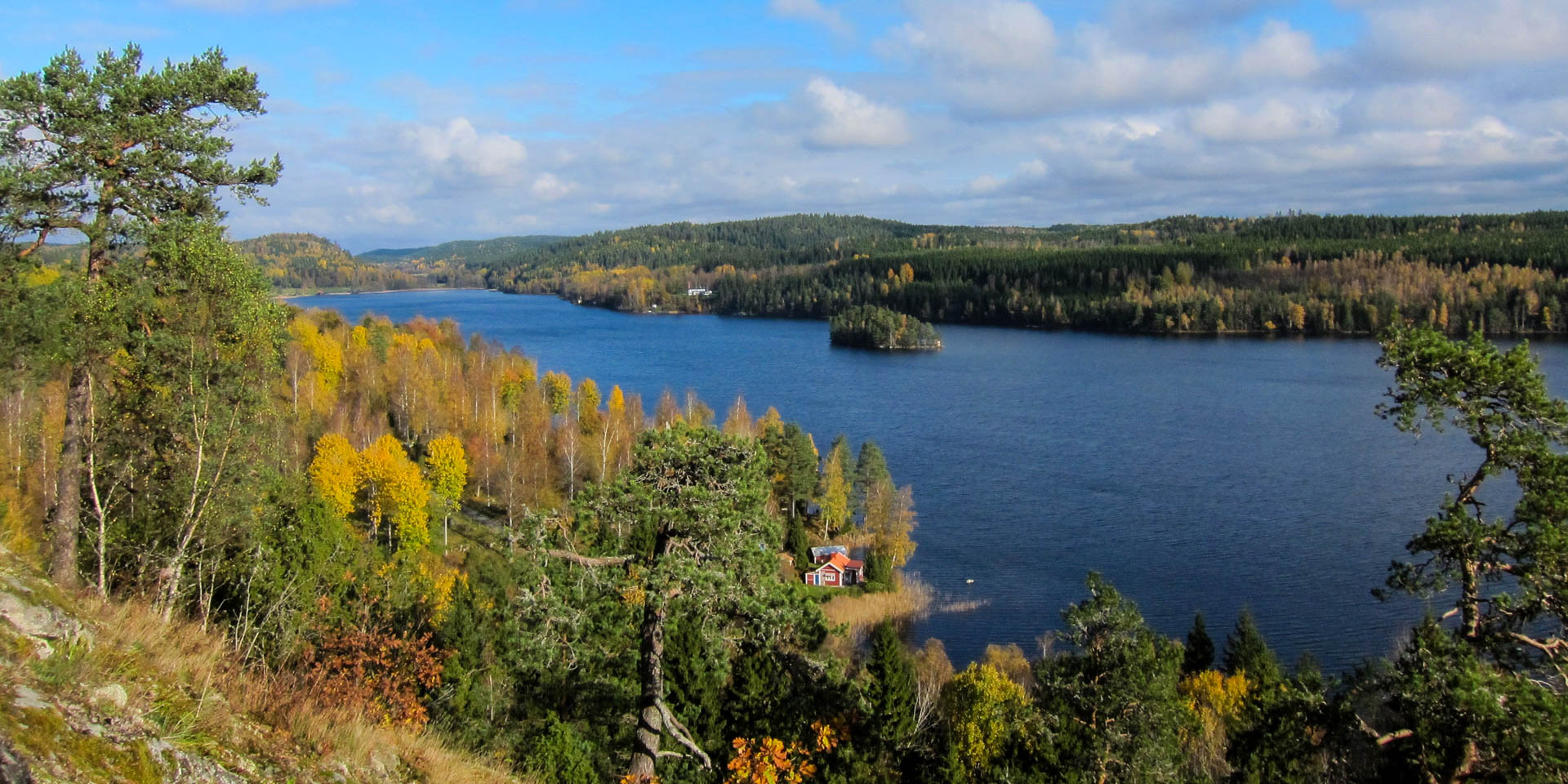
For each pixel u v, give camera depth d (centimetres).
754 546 1652
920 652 4591
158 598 1326
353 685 1228
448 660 2116
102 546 1509
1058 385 12700
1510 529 1345
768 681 2533
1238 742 1962
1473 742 1227
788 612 1623
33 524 2903
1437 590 1415
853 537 6838
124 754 698
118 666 859
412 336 10956
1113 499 7181
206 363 1689
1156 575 5653
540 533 1669
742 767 1914
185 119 1812
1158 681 2034
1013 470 8131
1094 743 2058
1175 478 7738
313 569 2147
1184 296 19475
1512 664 1323
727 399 11650
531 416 7375
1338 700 1465
